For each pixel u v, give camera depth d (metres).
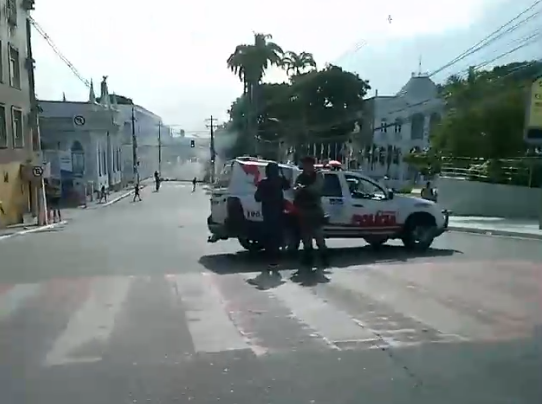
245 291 8.59
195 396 4.65
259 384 4.88
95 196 45.88
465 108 30.41
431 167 34.75
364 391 4.72
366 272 10.10
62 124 48.75
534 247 13.91
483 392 4.70
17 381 5.02
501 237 16.81
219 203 12.27
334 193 12.66
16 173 27.11
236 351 5.76
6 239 18.23
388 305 7.63
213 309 7.49
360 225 12.67
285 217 11.66
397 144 53.75
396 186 48.84
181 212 30.44
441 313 7.20
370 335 6.27
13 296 8.43
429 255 12.30
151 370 5.24
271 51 47.38
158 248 14.07
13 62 27.80
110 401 4.58
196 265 11.13
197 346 5.93
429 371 5.17
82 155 49.44
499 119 27.95
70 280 9.70
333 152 55.03
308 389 4.77
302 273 10.05
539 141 18.50
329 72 46.88
